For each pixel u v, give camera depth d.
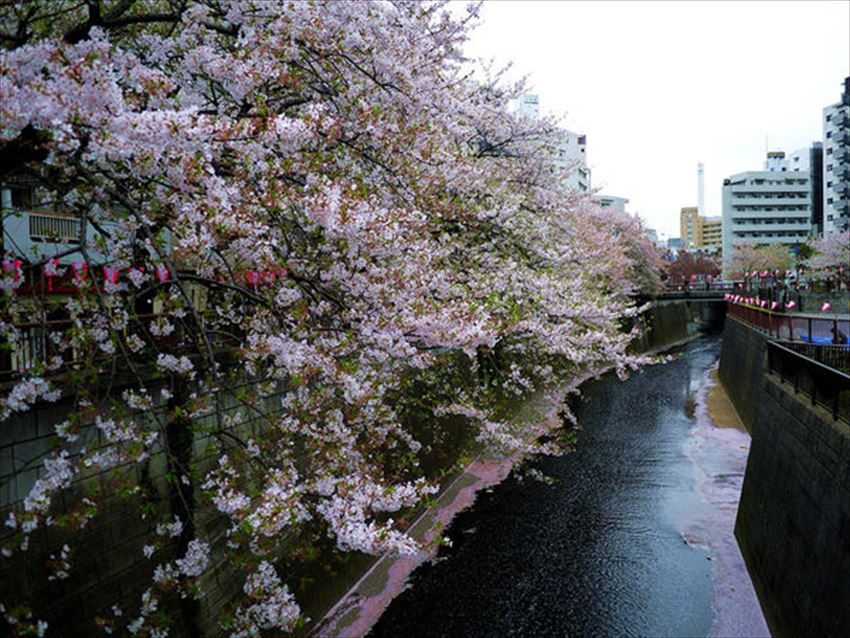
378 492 5.73
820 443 9.20
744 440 20.61
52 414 5.91
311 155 6.61
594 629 10.12
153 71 5.14
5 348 4.91
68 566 5.21
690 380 32.16
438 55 8.43
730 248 92.75
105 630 5.69
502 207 11.82
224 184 5.51
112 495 6.48
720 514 14.65
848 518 7.76
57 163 4.98
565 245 16.25
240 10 5.63
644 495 15.77
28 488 5.64
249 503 5.43
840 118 68.62
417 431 14.01
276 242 6.25
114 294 5.93
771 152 110.19
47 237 6.45
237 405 8.44
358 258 6.21
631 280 43.75
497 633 10.01
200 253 5.29
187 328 6.91
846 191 68.00
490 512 14.70
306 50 6.32
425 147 8.20
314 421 7.55
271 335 6.76
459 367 15.31
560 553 12.70
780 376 13.45
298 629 9.30
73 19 7.47
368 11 6.62
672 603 10.89
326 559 10.33
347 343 6.12
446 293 8.21
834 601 7.77
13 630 4.67
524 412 20.31
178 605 7.21
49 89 3.76
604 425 22.70
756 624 10.28
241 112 6.50
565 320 12.48
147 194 5.79
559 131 15.26
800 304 31.55
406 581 11.59
